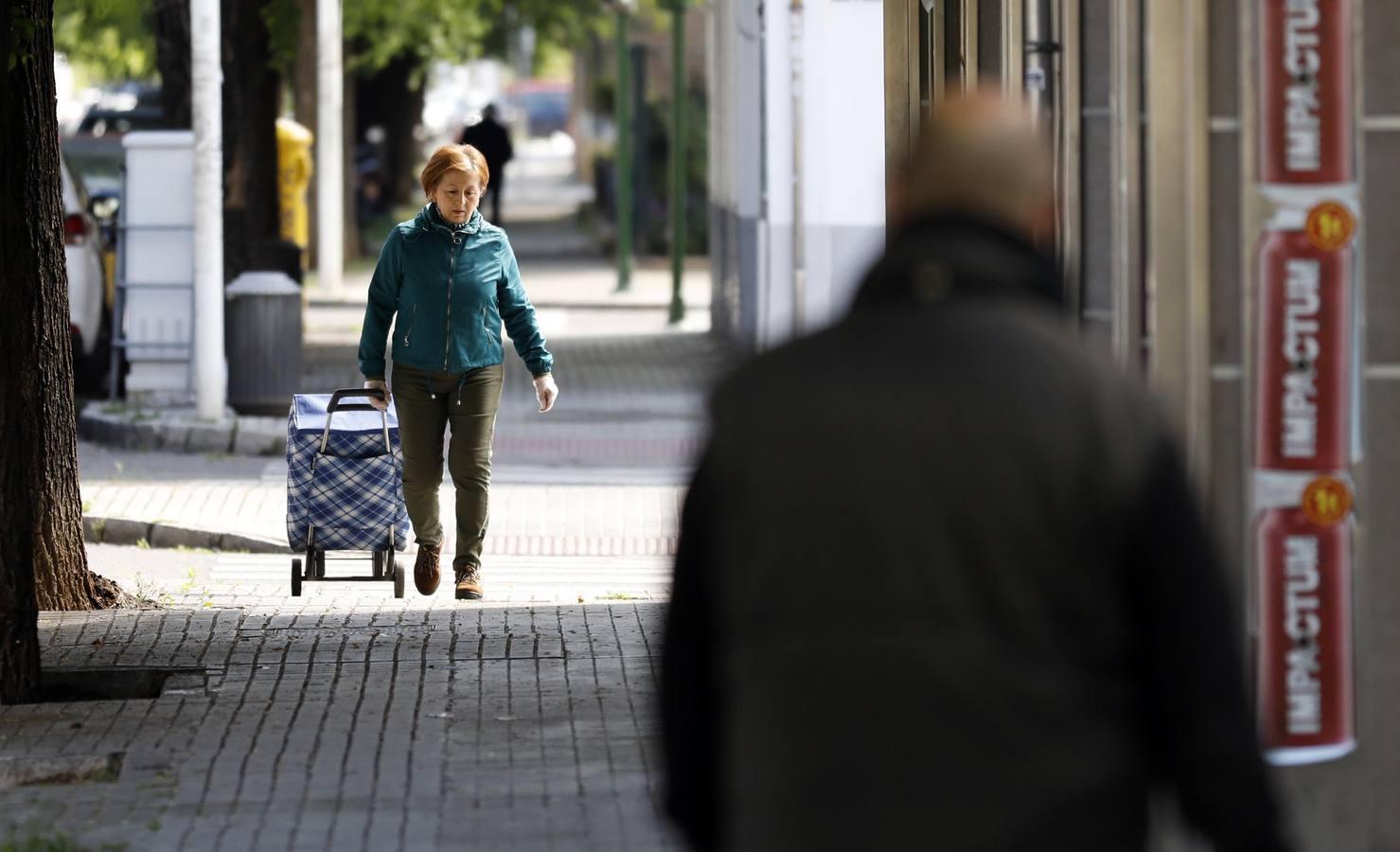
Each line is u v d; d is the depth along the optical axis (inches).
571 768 792.3
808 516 357.7
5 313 891.4
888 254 377.7
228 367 1911.9
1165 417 365.4
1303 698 617.6
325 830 710.5
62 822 721.6
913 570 350.6
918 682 347.9
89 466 1717.5
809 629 355.3
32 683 912.3
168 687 932.0
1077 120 708.7
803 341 375.9
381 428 1125.7
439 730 851.4
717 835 394.9
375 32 4156.0
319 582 1243.2
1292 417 611.8
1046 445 352.2
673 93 3088.1
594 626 1072.8
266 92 2130.9
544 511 1584.6
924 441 354.6
